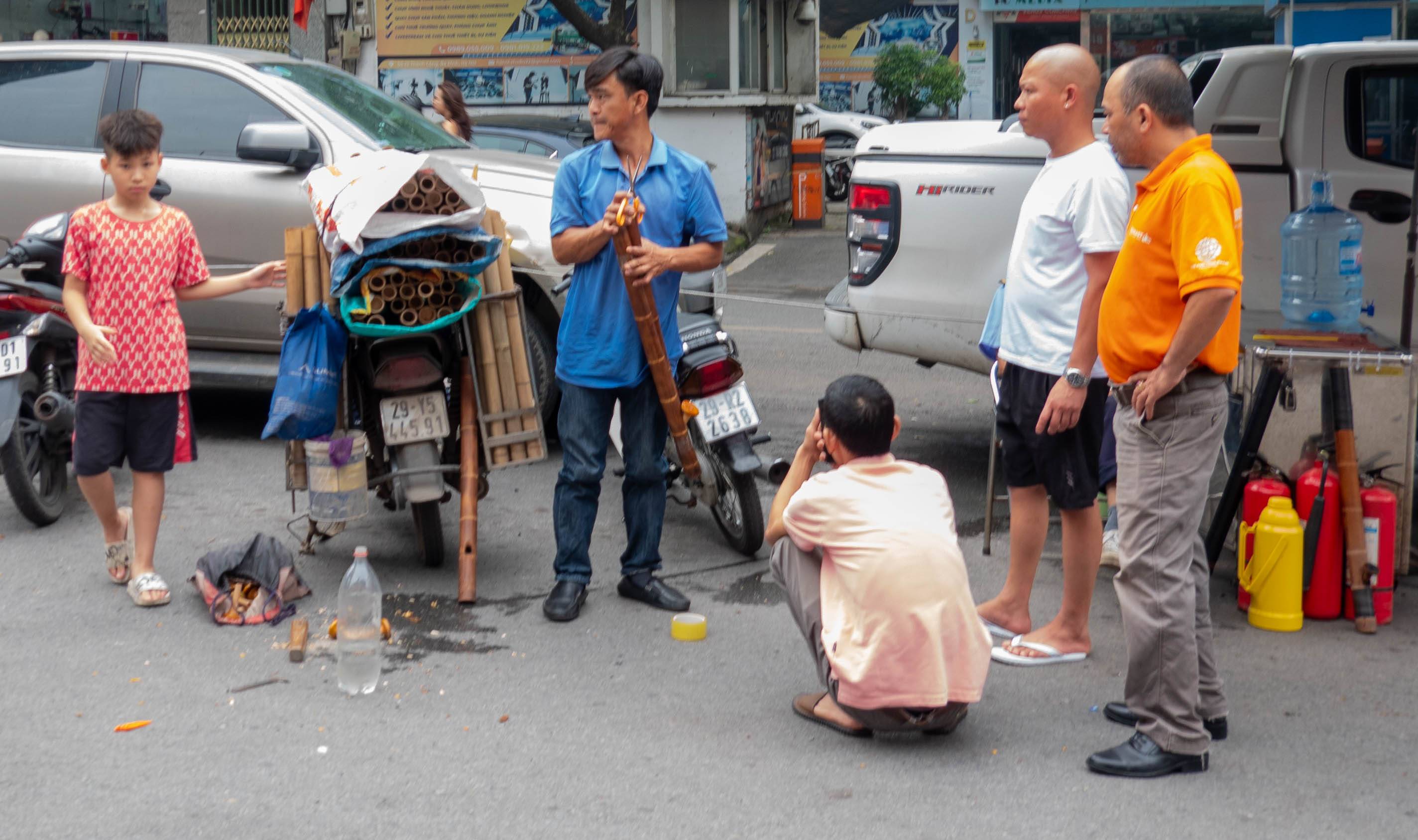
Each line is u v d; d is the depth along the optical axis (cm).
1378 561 491
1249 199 660
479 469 539
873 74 2703
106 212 491
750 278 1455
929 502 393
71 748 388
